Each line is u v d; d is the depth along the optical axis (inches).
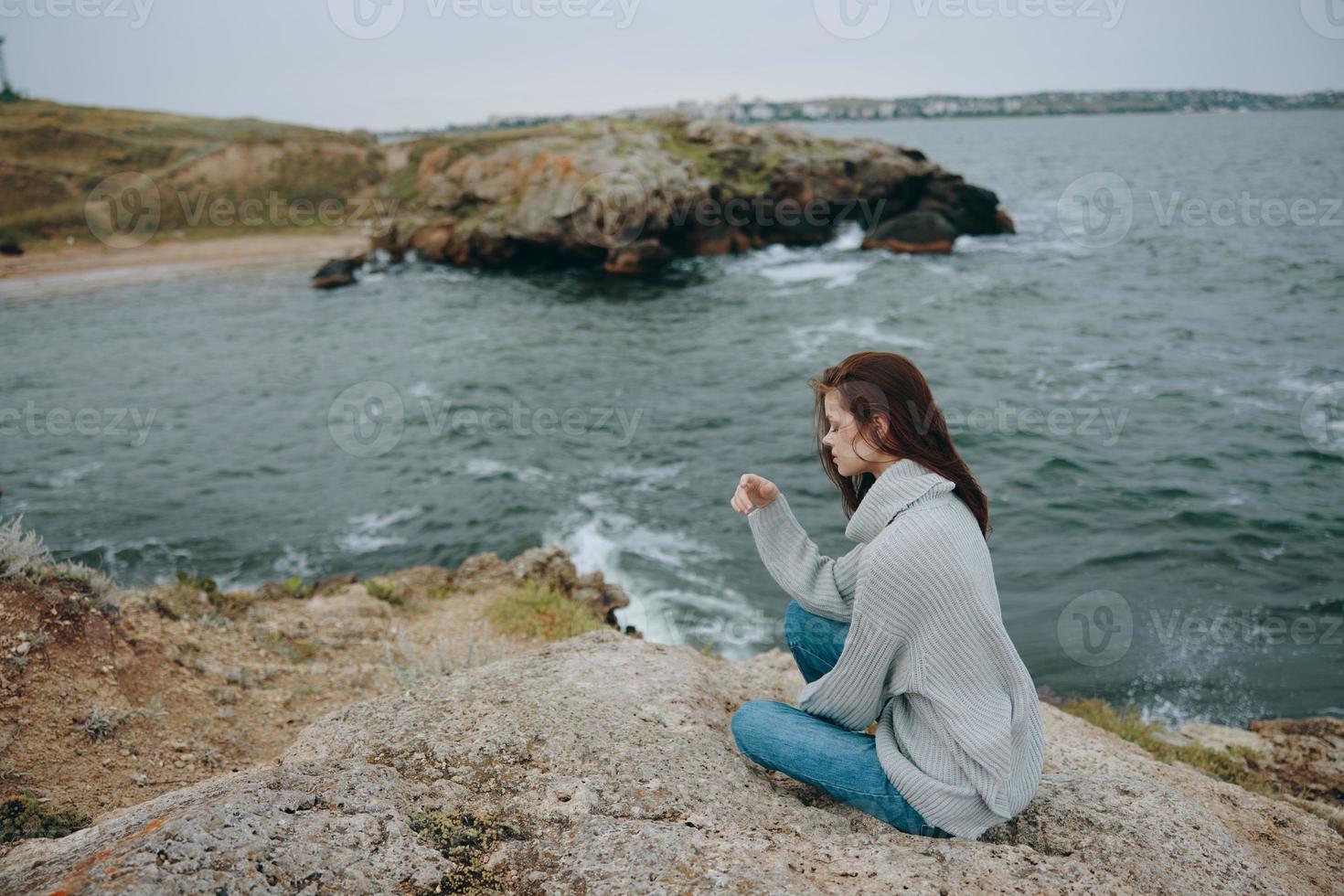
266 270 1988.2
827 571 101.9
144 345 1306.6
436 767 104.7
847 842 91.8
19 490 734.5
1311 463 711.7
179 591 280.1
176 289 1765.5
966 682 85.5
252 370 1159.0
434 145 2573.8
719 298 1549.0
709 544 592.1
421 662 255.6
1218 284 1464.1
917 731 89.8
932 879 84.5
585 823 91.9
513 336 1320.1
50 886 71.8
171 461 811.4
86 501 709.3
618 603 393.1
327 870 78.6
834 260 1872.5
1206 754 270.4
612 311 1480.1
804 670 107.0
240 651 237.8
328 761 98.8
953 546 82.8
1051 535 607.8
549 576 393.4
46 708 172.6
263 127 3070.9
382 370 1143.0
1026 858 89.0
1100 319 1262.3
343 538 638.5
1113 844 94.2
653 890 80.5
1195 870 91.4
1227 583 529.7
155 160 2593.5
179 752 174.7
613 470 754.2
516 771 103.4
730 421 881.5
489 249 1905.8
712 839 89.2
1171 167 3789.4
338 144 2834.6
